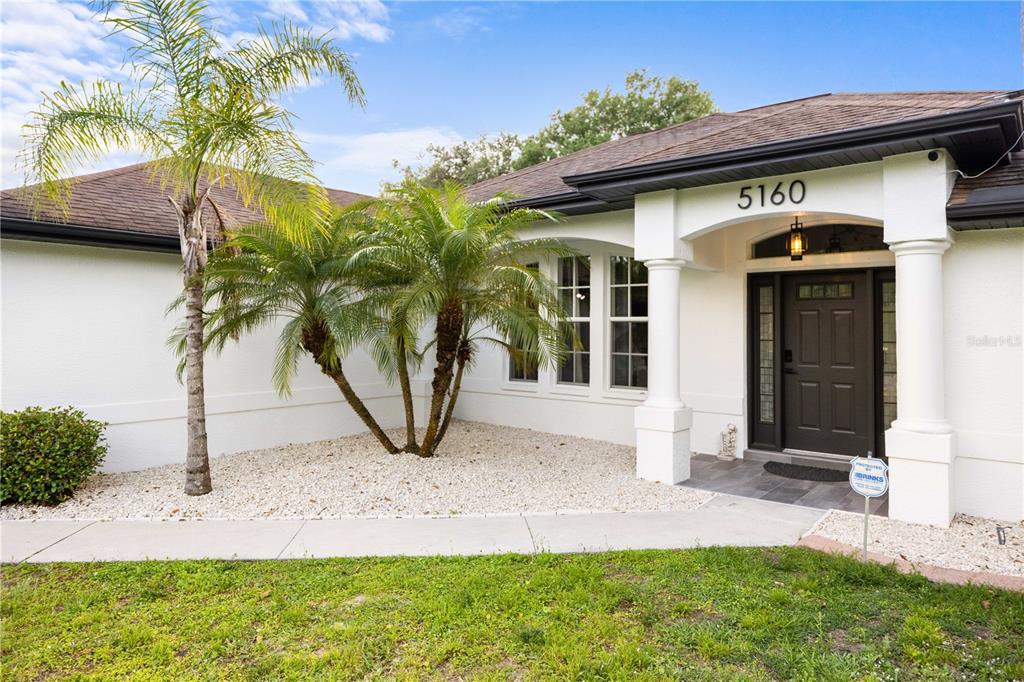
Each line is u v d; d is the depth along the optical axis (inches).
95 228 286.4
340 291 285.0
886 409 295.4
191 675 121.5
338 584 164.2
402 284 296.7
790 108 336.5
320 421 387.5
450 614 144.5
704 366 341.1
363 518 228.7
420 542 199.5
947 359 228.5
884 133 201.0
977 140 197.8
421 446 333.7
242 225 308.2
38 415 252.8
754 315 331.6
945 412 229.1
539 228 343.9
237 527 217.5
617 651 126.6
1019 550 187.9
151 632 138.6
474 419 454.9
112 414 303.1
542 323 275.6
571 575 166.9
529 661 125.0
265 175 235.8
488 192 416.2
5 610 151.7
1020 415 214.4
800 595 153.4
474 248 264.8
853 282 303.6
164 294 325.1
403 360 309.1
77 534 209.9
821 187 235.6
